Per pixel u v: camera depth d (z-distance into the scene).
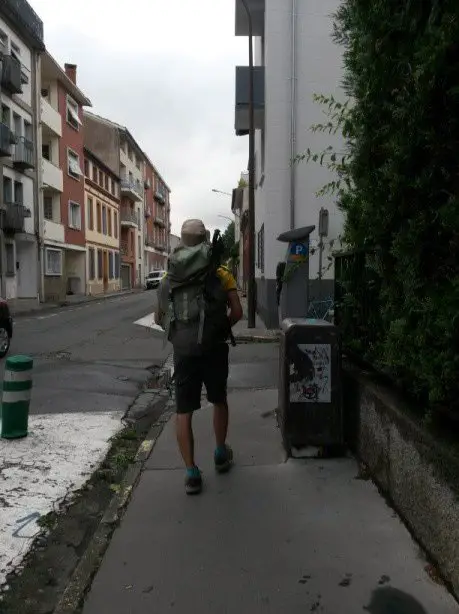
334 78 14.25
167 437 5.13
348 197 4.44
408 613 2.44
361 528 3.17
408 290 3.09
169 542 3.13
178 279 3.78
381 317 3.79
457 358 2.50
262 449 4.66
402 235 3.08
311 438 4.19
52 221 31.61
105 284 45.31
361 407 4.05
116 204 50.34
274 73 14.30
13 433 5.20
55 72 32.00
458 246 2.60
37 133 28.94
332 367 4.19
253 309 14.19
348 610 2.48
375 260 3.65
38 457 4.73
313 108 14.31
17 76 25.33
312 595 2.59
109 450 5.02
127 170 57.00
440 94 2.71
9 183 25.98
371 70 3.52
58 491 4.05
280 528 3.23
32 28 27.39
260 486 3.83
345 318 4.85
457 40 2.51
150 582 2.75
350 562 2.84
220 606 2.54
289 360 4.19
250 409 6.09
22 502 3.86
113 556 3.00
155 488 3.90
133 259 61.00
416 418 3.11
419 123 2.85
